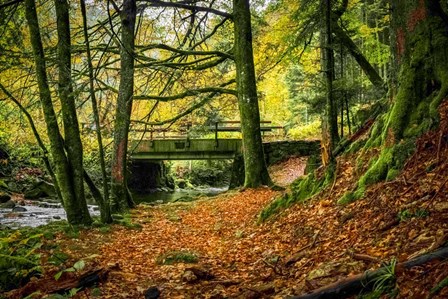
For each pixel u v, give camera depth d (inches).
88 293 225.6
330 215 296.5
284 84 1563.7
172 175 1553.9
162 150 997.8
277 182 837.8
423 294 128.8
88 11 662.5
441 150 259.3
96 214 664.4
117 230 425.4
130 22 604.4
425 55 304.7
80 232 391.2
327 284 170.4
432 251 157.5
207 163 1646.2
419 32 308.8
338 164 364.5
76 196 418.6
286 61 763.4
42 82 401.4
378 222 237.3
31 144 783.7
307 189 381.1
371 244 213.9
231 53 716.7
